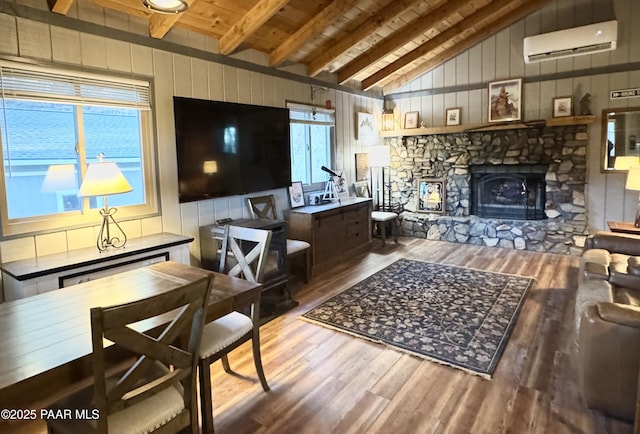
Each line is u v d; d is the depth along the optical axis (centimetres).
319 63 517
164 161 365
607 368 206
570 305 370
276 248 394
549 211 577
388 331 325
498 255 550
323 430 212
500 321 338
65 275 260
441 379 257
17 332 163
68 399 162
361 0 414
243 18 384
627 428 205
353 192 648
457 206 651
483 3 514
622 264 305
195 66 387
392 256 555
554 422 212
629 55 524
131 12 330
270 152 467
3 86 265
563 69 566
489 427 210
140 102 343
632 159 481
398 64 616
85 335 161
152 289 213
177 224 379
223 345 213
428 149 671
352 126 639
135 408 156
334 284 445
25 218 281
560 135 562
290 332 329
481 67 625
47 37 283
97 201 322
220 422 219
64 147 303
